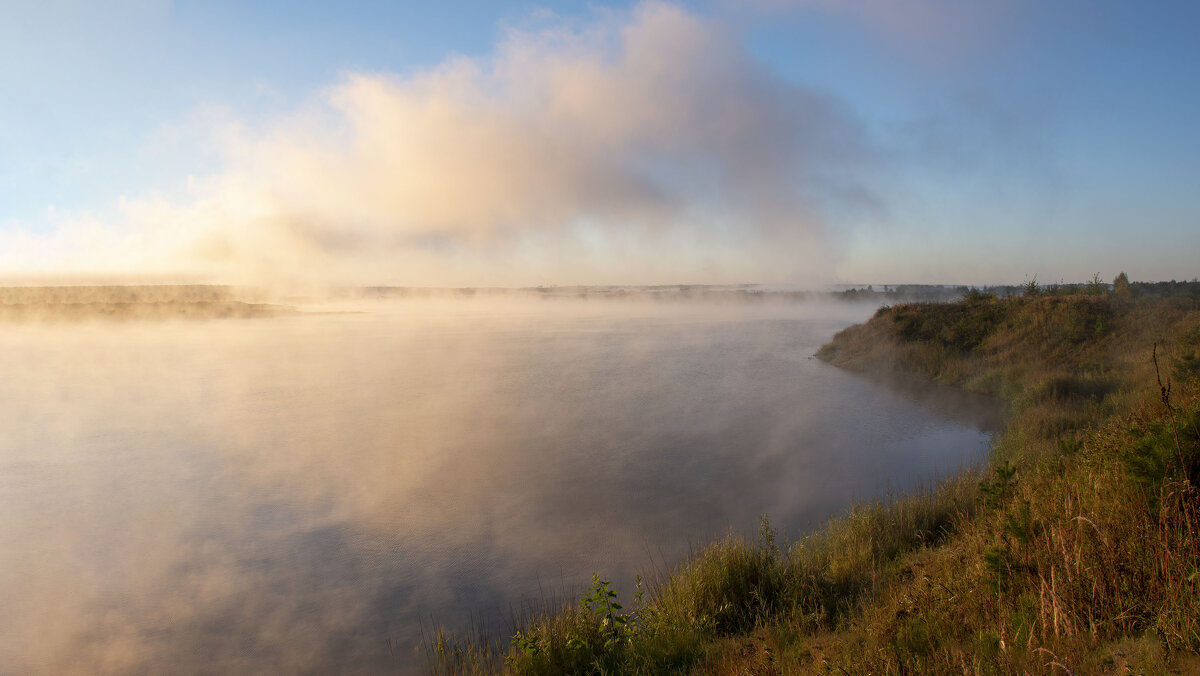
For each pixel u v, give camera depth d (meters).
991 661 3.65
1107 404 14.37
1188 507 4.07
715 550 7.50
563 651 5.75
